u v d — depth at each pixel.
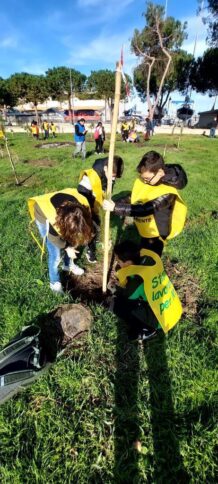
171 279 3.40
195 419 1.99
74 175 8.02
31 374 2.07
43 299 2.90
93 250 3.62
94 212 3.14
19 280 3.20
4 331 2.59
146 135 17.45
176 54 30.95
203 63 31.11
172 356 2.40
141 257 2.51
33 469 1.73
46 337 2.49
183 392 2.13
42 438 1.88
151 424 1.95
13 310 2.73
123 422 1.97
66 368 2.26
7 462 1.76
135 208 2.38
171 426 1.95
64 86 38.66
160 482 1.69
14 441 1.86
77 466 1.74
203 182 7.18
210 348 2.51
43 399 2.09
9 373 1.96
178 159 10.41
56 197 2.57
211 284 3.25
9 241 4.05
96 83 40.03
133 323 2.59
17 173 8.50
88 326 2.62
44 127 18.38
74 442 1.86
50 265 2.83
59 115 43.09
